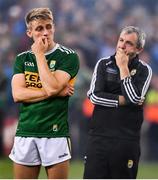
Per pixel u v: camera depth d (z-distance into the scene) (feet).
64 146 65.62
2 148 137.28
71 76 66.69
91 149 67.21
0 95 137.28
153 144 146.72
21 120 66.08
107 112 66.85
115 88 67.56
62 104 65.82
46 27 65.98
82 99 144.46
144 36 67.97
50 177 65.72
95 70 68.33
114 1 196.54
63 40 171.94
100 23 186.60
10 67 155.12
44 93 65.31
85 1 195.11
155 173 119.75
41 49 65.72
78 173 116.47
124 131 66.74
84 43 171.83
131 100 66.08
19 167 66.08
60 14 189.67
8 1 189.98
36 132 65.41
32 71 66.69
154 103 146.82
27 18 66.44
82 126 143.23
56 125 65.46
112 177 67.10
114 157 66.59
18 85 66.54
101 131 67.00
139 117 67.26
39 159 66.18
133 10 196.65
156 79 159.53
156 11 197.57
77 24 182.70
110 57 68.33
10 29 173.58
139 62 68.23
